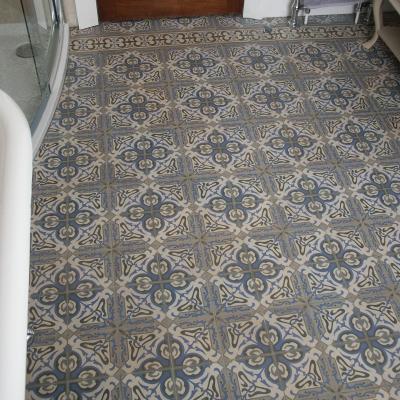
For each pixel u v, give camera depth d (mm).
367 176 1964
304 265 1677
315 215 1823
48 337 1476
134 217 1788
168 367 1431
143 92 2279
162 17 2732
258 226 1780
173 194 1867
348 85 2363
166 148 2033
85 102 2215
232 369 1432
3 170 982
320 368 1441
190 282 1619
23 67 2031
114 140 2053
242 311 1558
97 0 2611
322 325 1534
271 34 2645
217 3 2730
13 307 797
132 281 1613
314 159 2018
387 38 2475
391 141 2105
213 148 2041
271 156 2021
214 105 2230
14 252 864
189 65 2432
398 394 1396
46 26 2248
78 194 1851
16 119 1067
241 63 2459
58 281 1603
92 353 1449
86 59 2438
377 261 1697
